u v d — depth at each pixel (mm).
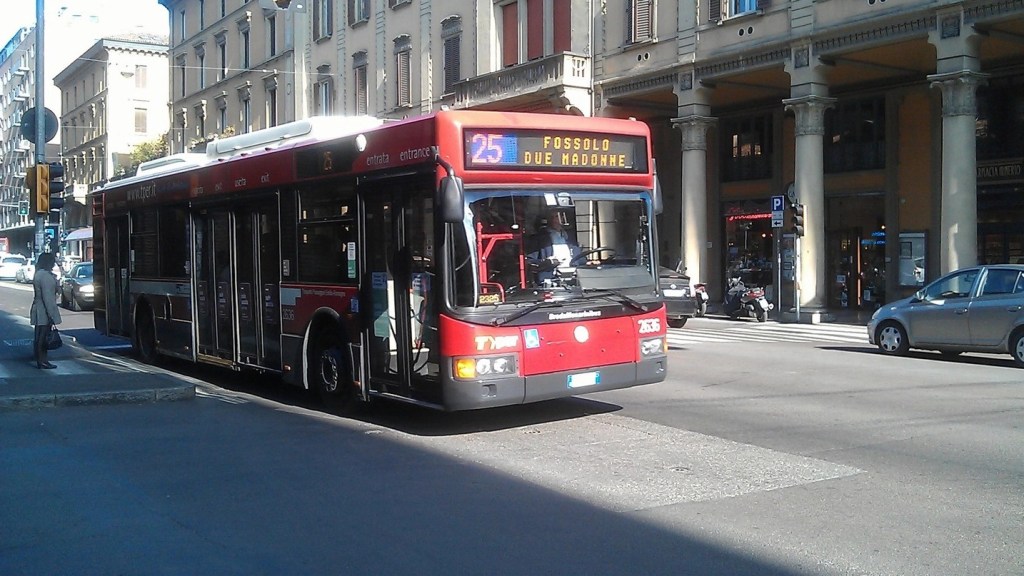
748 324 25297
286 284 11602
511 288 9148
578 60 29969
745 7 26375
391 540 6172
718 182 32219
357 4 40656
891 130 26594
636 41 28969
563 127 9484
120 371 14281
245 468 8328
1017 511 6660
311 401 12164
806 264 25328
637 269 10008
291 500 7223
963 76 21172
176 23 58031
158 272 15242
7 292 42375
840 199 28406
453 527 6441
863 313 27375
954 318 15469
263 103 47844
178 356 14633
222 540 6234
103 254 17609
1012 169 23766
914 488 7309
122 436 9852
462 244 8875
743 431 9609
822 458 8359
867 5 23062
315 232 11023
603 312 9617
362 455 8781
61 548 6102
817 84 24703
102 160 70188
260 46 47875
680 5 27922
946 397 11609
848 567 5512
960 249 21562
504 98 30844
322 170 10828
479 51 33781
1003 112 23938
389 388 9867
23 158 83688
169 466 8438
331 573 5555
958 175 21500
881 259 27328
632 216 10000
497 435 9594
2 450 9180
